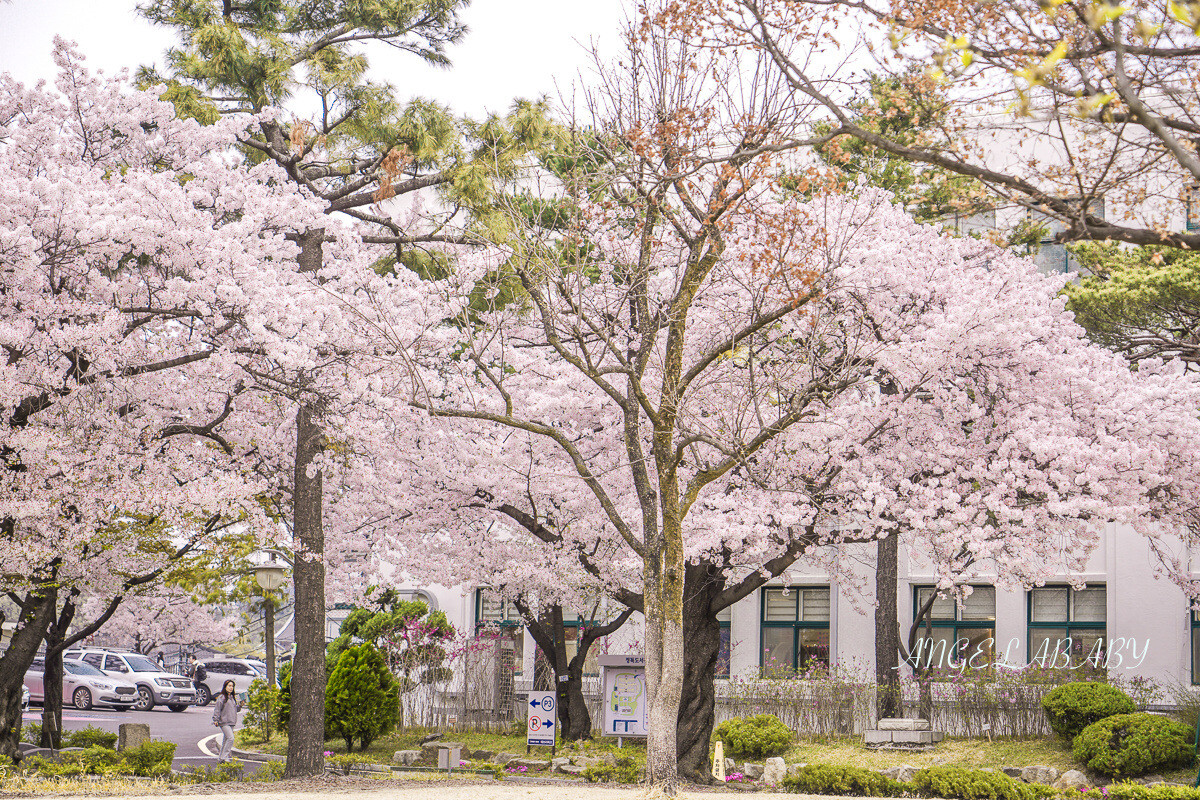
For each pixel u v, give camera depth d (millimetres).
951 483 15336
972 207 8906
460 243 19109
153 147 16359
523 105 18656
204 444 16656
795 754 19203
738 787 15898
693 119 12406
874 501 15516
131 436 14445
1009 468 15414
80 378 13938
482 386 18125
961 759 17875
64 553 14742
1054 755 17469
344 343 15047
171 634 35906
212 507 14602
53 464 13594
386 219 19797
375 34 20109
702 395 15430
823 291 12727
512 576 19016
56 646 19016
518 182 18641
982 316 14664
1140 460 14836
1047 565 16906
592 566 18578
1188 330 16875
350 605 27672
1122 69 6445
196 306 14047
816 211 15477
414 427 17672
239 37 18219
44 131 15328
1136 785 13836
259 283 13984
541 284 14500
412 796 12781
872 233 16156
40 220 12906
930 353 14695
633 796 12711
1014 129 8844
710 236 12719
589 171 14797
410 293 17047
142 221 13016
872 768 17703
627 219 15398
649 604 12227
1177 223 16922
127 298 14148
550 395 17266
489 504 18344
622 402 13062
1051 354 16297
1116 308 17500
